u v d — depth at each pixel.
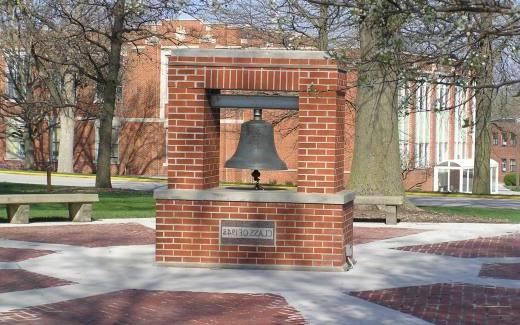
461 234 18.92
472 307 10.99
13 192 30.05
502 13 8.90
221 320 10.09
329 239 13.52
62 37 31.73
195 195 13.67
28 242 16.64
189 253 13.77
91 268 13.67
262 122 14.04
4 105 47.81
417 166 53.66
